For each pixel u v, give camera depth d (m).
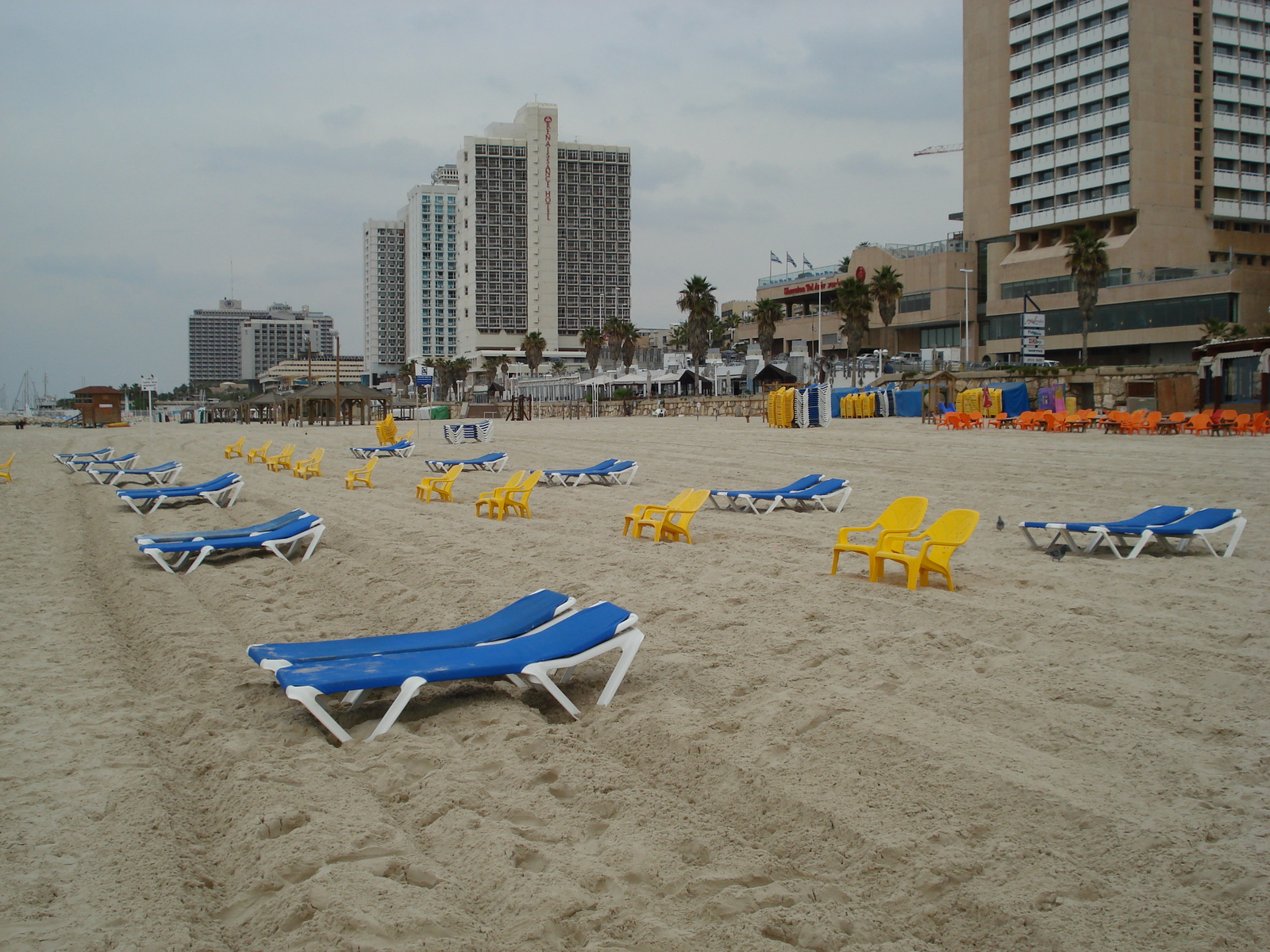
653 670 5.39
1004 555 8.64
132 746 4.25
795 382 48.09
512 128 139.38
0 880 3.00
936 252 74.12
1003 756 3.93
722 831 3.40
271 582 8.30
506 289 133.00
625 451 24.22
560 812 3.53
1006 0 70.25
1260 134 65.56
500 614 5.71
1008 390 36.03
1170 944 2.60
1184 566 7.95
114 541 10.70
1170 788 3.59
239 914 2.84
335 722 4.40
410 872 3.06
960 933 2.72
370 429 45.66
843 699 4.68
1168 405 34.28
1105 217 64.69
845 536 7.95
